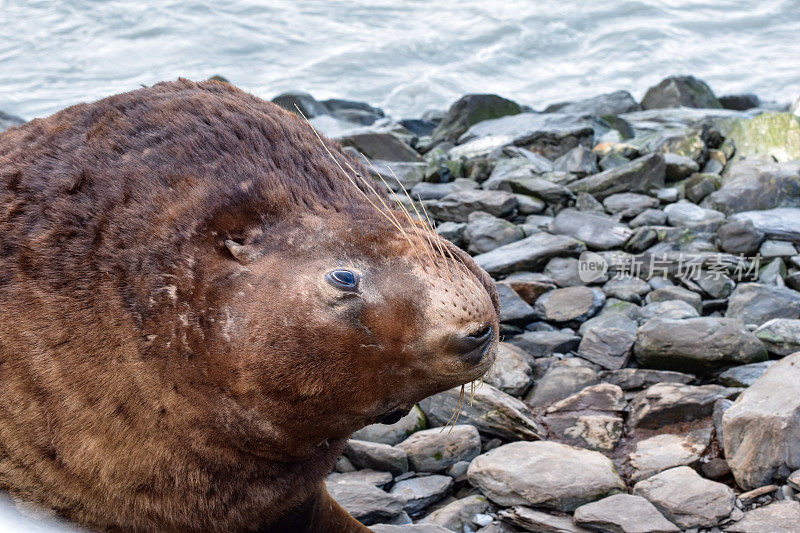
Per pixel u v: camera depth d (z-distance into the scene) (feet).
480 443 17.62
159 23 71.97
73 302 10.94
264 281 10.66
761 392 16.53
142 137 11.59
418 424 18.21
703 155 34.53
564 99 61.26
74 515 11.75
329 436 11.57
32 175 11.60
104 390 10.99
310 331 10.42
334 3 82.38
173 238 10.94
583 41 73.26
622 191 31.48
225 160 11.34
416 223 11.76
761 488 15.17
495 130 42.63
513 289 24.09
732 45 71.56
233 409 10.90
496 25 75.92
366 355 10.44
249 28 73.41
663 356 19.92
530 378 20.13
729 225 26.53
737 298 22.95
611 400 18.80
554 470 15.85
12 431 11.33
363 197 11.93
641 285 24.62
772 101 56.85
